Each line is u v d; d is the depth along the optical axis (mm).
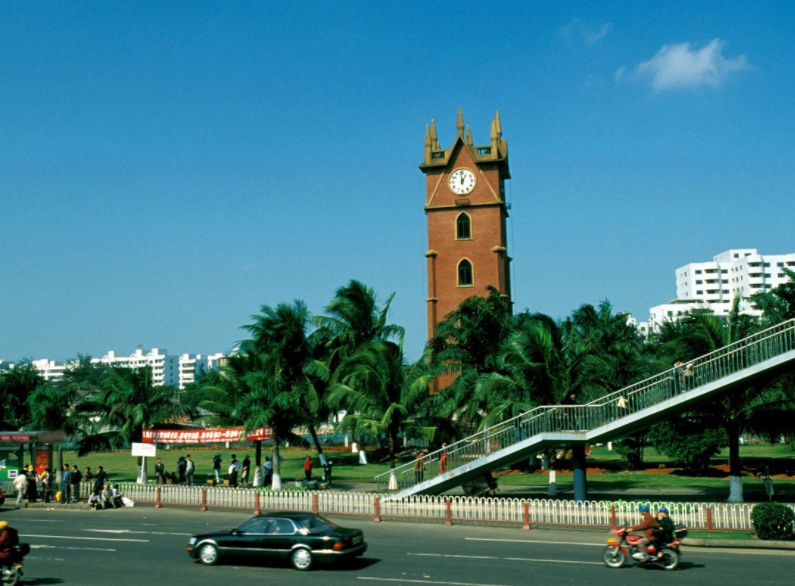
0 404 47656
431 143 73625
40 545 23812
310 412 46344
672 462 51562
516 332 42438
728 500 32656
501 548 22562
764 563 19781
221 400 49594
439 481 31016
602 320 49312
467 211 71750
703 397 29047
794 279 36094
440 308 70750
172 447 92938
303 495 32656
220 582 17984
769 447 68688
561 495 36188
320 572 19156
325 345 51062
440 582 17688
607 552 19453
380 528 27312
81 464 67125
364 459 61219
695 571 18688
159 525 28703
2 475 39219
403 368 42219
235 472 44000
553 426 30094
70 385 47812
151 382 46812
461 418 45375
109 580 18312
